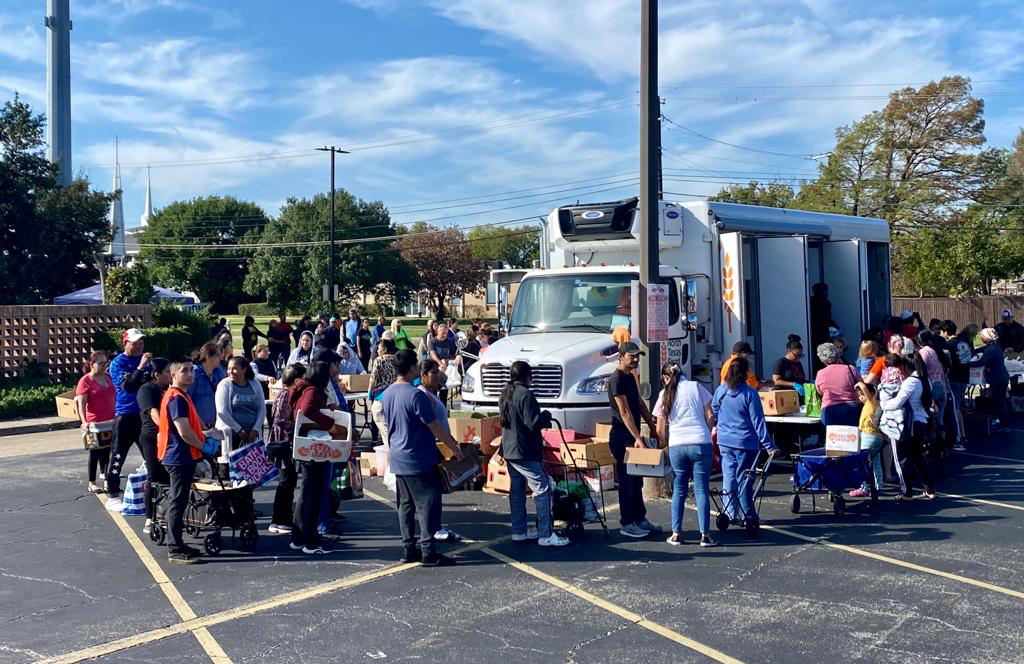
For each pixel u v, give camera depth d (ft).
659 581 22.11
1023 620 18.97
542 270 40.09
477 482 30.40
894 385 30.58
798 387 35.60
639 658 17.10
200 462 26.45
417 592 21.50
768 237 40.63
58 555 25.27
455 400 55.26
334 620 19.57
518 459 25.27
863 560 23.77
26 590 22.06
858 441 28.78
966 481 34.65
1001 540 25.66
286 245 266.98
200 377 28.66
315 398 25.22
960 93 153.69
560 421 32.60
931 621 18.94
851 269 44.98
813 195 163.22
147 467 26.53
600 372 33.60
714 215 38.73
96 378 33.68
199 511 25.50
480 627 18.97
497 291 43.68
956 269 135.85
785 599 20.56
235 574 23.27
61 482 36.47
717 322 38.86
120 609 20.52
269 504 32.19
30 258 105.50
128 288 91.40
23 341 65.67
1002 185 166.61
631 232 39.50
